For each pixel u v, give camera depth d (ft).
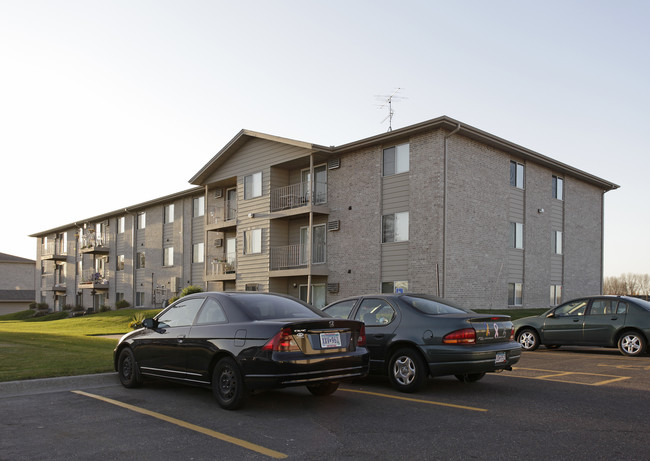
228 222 96.89
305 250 86.84
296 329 22.21
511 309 76.89
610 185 104.37
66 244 172.55
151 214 129.49
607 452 16.67
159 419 21.27
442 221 67.82
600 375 32.48
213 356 23.63
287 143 82.99
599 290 102.94
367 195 76.79
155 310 106.63
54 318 153.07
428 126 68.49
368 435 18.83
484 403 24.23
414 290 69.77
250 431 19.42
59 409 23.06
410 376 26.91
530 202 85.30
